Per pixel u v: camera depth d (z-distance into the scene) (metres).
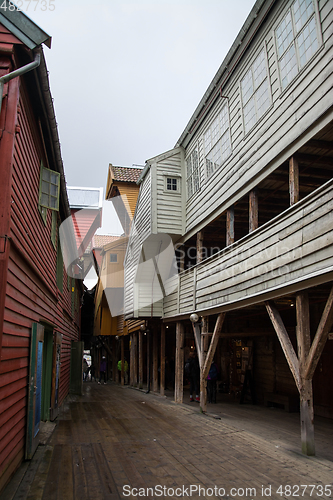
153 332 15.16
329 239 4.97
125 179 16.36
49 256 7.92
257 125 7.34
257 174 7.30
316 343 5.26
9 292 4.17
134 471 4.95
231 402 11.38
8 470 4.34
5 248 3.82
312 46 5.75
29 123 5.34
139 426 7.94
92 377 26.91
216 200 9.16
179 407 10.48
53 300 8.83
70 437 6.88
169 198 11.48
